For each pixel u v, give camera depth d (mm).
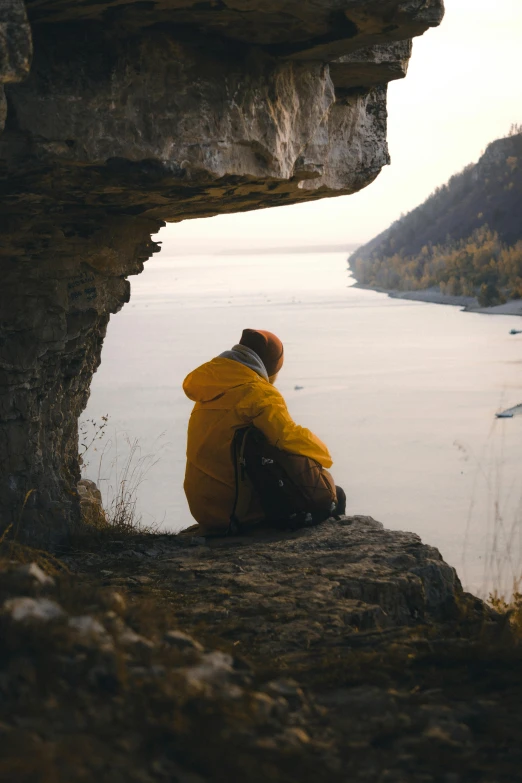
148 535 5371
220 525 5402
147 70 3709
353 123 5184
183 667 2070
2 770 1324
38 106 3521
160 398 109625
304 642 3014
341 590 3822
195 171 3883
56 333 4941
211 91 3883
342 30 3857
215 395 5277
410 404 101875
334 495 5258
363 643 2912
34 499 4918
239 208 5316
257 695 1972
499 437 78125
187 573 4203
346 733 1998
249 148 4121
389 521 54062
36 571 2338
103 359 164000
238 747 1686
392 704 2180
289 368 141000
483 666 2561
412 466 70438
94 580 4098
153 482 60344
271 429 5129
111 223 4934
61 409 5621
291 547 4734
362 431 88438
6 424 4801
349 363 142375
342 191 5293
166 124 3771
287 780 1629
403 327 187375
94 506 6078
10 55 2891
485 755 1932
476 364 131375
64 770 1380
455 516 53688
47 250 4727
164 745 1626
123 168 3721
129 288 5949
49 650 1817
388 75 4828
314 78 4441
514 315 187875
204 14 3596
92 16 3500
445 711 2162
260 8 3564
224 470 5289
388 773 1798
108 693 1758
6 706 1614
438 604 4117
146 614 2473
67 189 4016
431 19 3725
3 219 4270
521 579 4086
